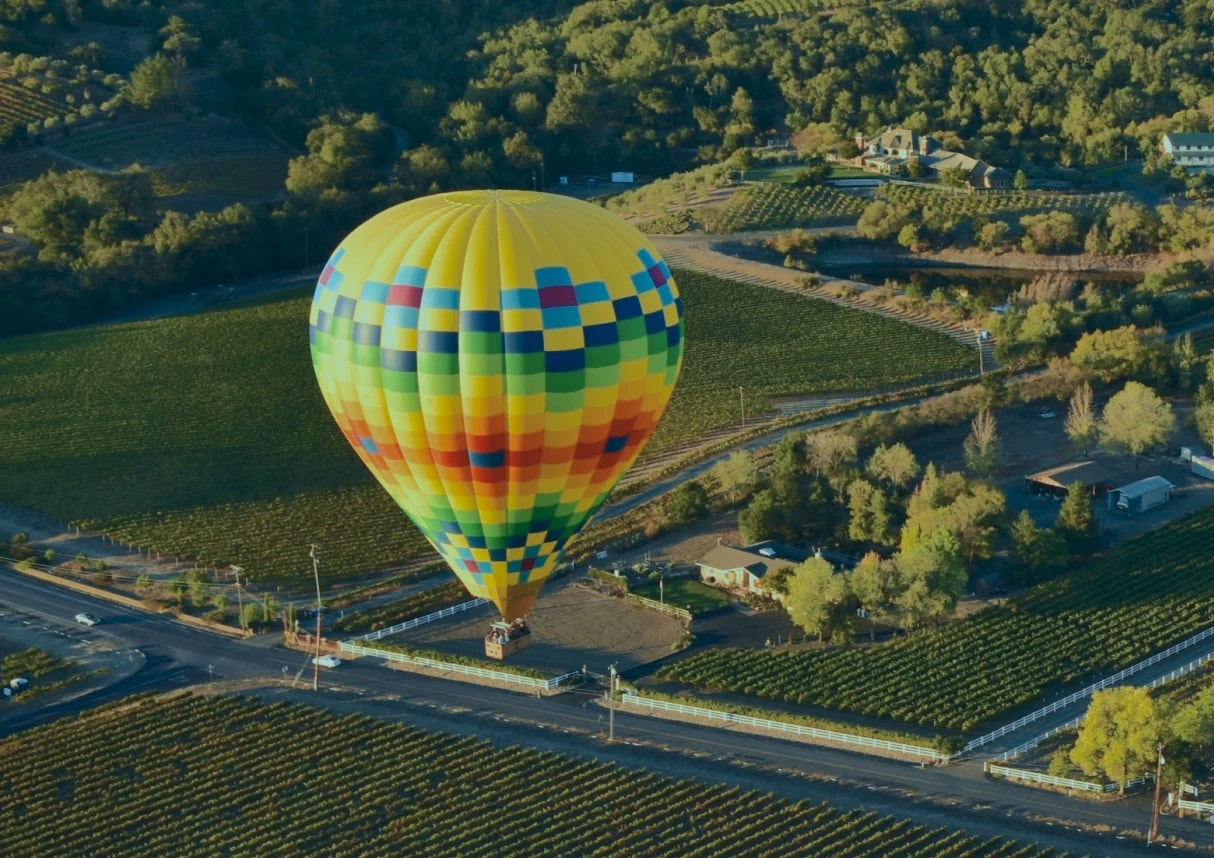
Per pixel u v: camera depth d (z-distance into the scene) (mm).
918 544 113188
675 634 110438
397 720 100312
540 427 78750
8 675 107062
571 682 104500
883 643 108000
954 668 104375
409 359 77688
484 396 77562
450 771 94500
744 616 112625
